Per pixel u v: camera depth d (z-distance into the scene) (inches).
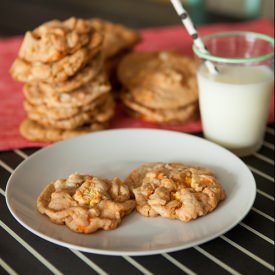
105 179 28.5
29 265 25.8
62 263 25.9
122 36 37.4
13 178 28.5
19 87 36.5
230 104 30.8
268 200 28.6
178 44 40.1
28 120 33.2
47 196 27.8
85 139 30.9
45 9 58.6
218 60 30.3
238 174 28.8
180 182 28.0
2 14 57.8
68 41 31.4
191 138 30.8
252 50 32.3
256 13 53.2
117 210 26.8
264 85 30.7
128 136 31.2
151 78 34.0
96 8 57.9
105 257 26.0
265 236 26.8
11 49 40.3
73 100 31.8
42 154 30.0
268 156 31.4
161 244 25.9
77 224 26.3
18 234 27.1
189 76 34.3
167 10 55.3
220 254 26.1
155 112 33.3
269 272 25.4
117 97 35.6
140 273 25.5
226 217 26.8
